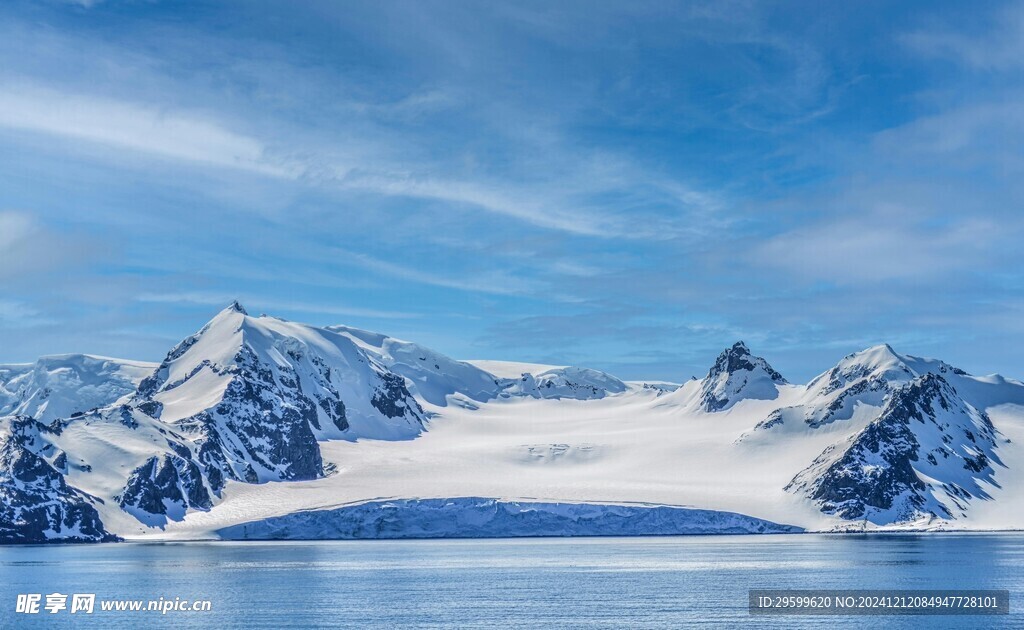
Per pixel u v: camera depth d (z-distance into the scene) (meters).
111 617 136.25
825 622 129.00
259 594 156.62
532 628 123.69
